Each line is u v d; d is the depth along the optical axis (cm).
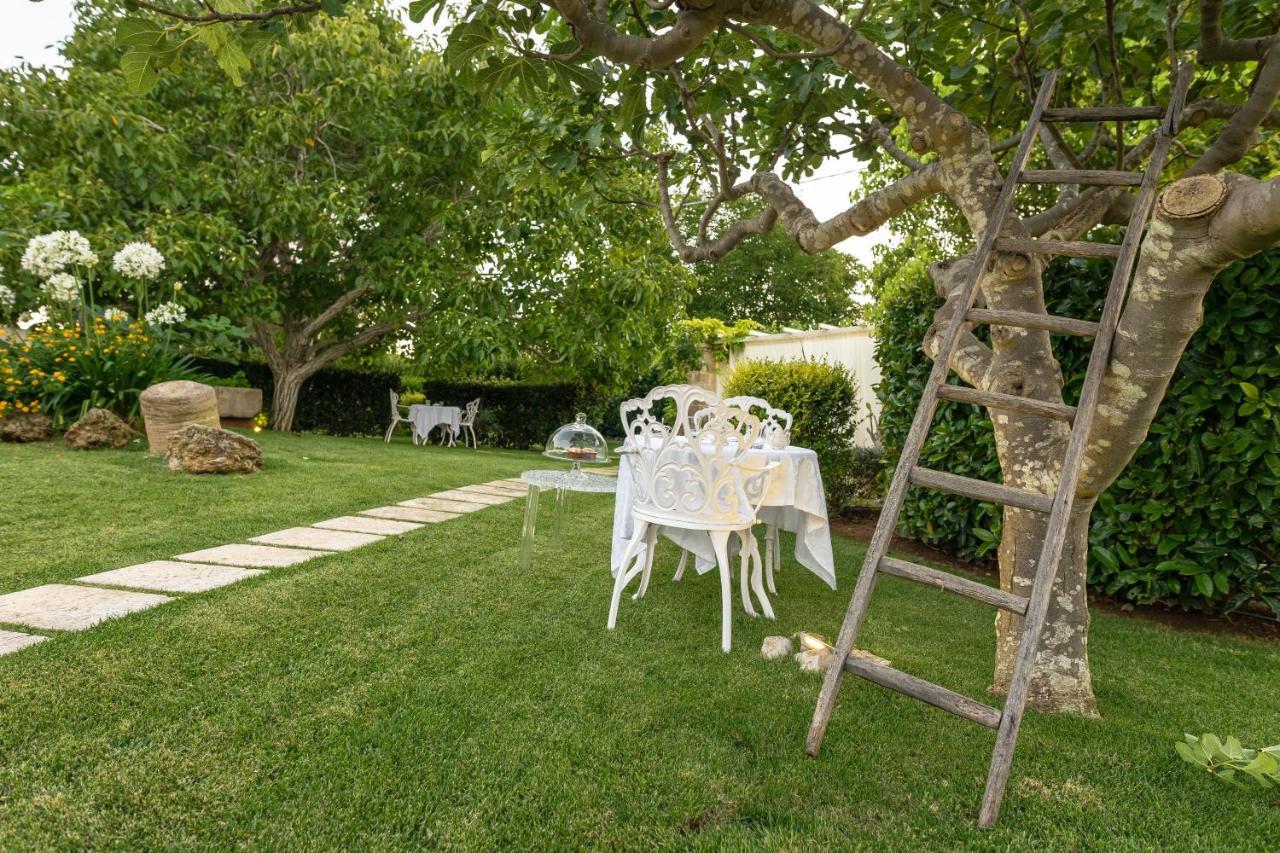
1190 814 178
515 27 222
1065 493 187
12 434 615
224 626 257
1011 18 329
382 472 666
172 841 146
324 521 452
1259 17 313
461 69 222
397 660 245
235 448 579
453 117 953
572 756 190
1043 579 181
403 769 178
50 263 645
